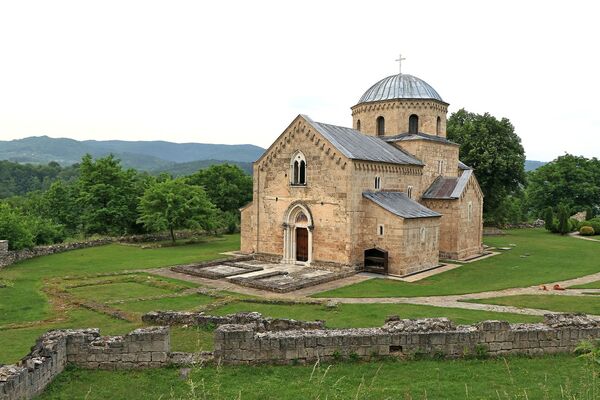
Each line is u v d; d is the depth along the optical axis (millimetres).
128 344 18609
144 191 75062
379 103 57656
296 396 15883
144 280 37875
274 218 48531
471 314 27688
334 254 44125
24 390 15289
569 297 32375
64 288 34906
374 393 16047
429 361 19188
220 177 95562
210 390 16484
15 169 179250
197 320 24281
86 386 17062
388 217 42250
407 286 37094
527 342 19875
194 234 74875
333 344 19125
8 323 26406
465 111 84438
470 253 53500
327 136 44188
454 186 52344
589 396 15266
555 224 78750
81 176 76125
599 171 112312
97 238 64750
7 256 45344
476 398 15586
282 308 29828
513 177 75938
